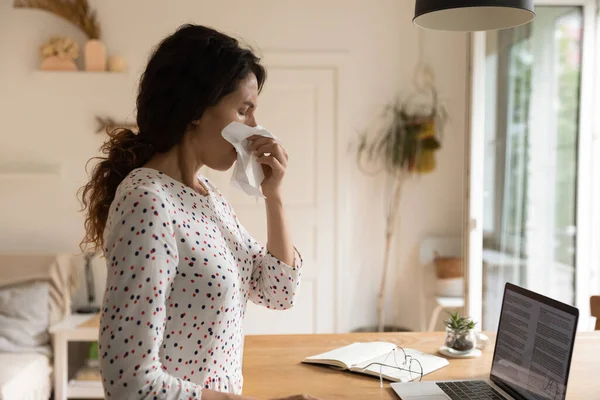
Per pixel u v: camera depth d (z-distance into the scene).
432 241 3.94
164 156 1.21
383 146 3.91
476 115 3.24
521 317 1.48
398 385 1.49
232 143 1.20
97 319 3.51
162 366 1.11
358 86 3.91
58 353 3.30
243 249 1.30
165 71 1.13
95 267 3.81
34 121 3.78
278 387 1.51
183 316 1.11
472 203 3.25
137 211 1.04
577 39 3.45
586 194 3.49
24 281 3.52
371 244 3.96
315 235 3.92
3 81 3.74
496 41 3.28
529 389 1.38
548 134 3.43
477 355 1.76
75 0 3.71
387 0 3.90
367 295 3.98
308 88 3.89
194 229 1.14
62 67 3.69
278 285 1.42
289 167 3.90
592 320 3.53
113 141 1.25
